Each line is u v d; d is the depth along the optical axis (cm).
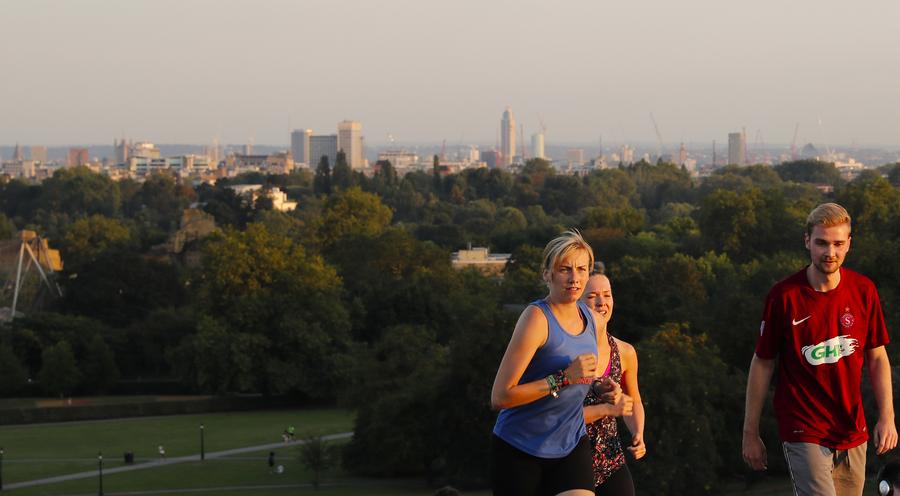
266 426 10338
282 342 11588
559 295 1227
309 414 11150
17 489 7688
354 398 8525
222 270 12588
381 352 8844
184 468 8350
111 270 14712
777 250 15900
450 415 6788
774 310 1344
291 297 12206
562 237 1231
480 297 11119
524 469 1238
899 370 4903
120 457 8888
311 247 18162
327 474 7969
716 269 13162
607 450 1341
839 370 1324
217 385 11569
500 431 1254
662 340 6844
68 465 8569
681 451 5788
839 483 1346
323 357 11488
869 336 1347
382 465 7381
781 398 1355
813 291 1332
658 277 10481
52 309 14775
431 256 15188
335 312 11944
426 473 7625
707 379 6384
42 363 12044
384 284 13425
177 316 13250
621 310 9969
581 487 1231
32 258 15438
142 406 11238
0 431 10356
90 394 12019
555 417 1229
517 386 1212
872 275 10162
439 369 7394
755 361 1370
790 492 5694
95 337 12069
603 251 16150
